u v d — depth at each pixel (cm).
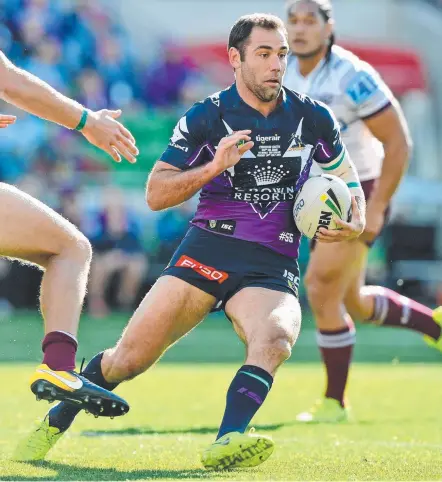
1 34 6241
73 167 6125
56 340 1706
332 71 2716
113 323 5669
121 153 1850
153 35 7681
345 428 2545
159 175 1889
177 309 1881
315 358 4719
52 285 1742
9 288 5969
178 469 1800
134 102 6706
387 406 3047
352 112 2725
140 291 6075
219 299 1909
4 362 4341
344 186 1945
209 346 5203
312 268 2758
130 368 1895
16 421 2575
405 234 6200
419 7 7900
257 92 1872
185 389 3450
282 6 7794
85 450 2069
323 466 1834
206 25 7775
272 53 1861
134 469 1798
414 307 3047
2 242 1725
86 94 6462
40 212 1747
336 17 7806
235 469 1775
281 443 2225
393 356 4869
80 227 5912
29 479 1628
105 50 6669
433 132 7519
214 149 1905
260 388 1755
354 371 4109
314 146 1950
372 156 2811
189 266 1900
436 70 7744
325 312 2761
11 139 6056
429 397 3266
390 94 2742
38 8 6412
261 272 1895
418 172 7269
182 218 6131
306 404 3092
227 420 1736
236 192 1920
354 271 2766
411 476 1714
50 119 1794
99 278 5900
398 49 7275
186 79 6888
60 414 1914
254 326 1811
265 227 1922
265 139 1905
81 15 6662
